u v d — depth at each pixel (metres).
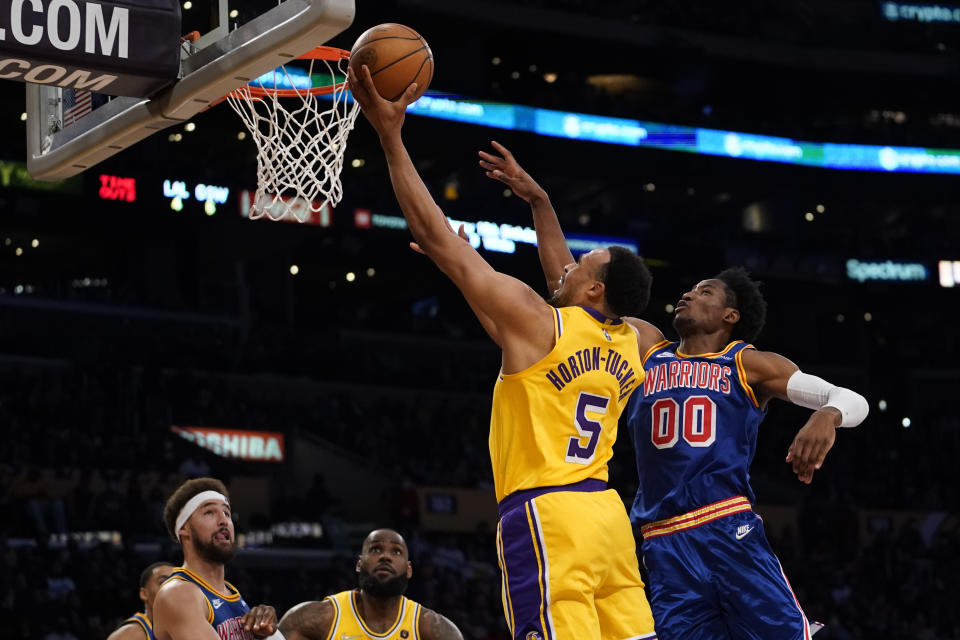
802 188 31.91
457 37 29.41
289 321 28.33
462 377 28.81
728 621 4.36
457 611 17.77
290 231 25.81
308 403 25.83
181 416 22.53
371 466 24.02
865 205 35.00
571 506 3.57
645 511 4.52
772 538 24.61
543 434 3.61
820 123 35.00
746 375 4.48
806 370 32.53
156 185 24.36
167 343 24.98
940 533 25.73
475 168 29.17
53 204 23.56
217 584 4.87
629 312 3.83
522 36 29.72
